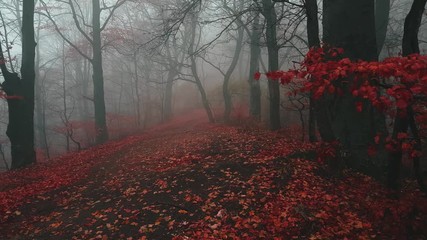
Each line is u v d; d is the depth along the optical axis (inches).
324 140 253.1
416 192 189.6
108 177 345.1
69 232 221.6
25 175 411.5
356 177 273.7
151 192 271.6
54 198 296.8
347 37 308.0
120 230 213.8
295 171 277.9
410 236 176.7
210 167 312.5
